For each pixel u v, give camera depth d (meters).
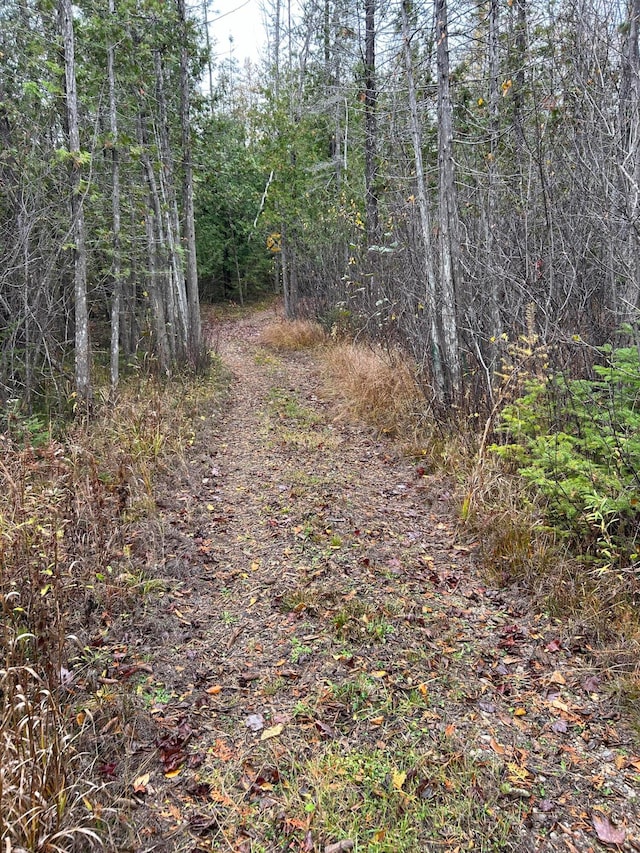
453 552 4.45
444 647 3.36
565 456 4.27
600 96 4.36
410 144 8.66
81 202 7.25
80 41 8.08
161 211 11.84
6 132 8.18
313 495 5.57
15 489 3.65
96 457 5.67
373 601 3.80
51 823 2.04
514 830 2.24
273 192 15.54
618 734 2.69
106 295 12.99
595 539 3.98
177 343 12.01
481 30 7.15
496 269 5.76
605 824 2.25
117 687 3.01
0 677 2.58
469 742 2.67
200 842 2.21
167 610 3.74
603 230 4.72
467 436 5.94
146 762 2.57
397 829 2.25
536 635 3.43
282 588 4.00
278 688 3.06
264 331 17.86
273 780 2.50
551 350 5.15
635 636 3.16
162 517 5.03
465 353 6.91
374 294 10.90
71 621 3.41
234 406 9.44
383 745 2.67
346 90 9.96
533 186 6.26
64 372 8.45
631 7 4.51
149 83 9.97
